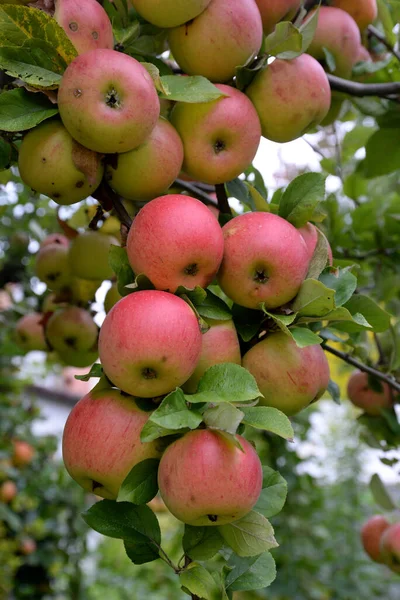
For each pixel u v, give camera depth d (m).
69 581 2.10
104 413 0.58
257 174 0.90
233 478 0.55
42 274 0.92
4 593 1.81
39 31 0.62
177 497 0.55
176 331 0.56
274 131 0.73
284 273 0.62
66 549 2.05
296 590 1.92
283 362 0.64
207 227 0.60
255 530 0.57
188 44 0.69
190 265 0.60
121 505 0.61
